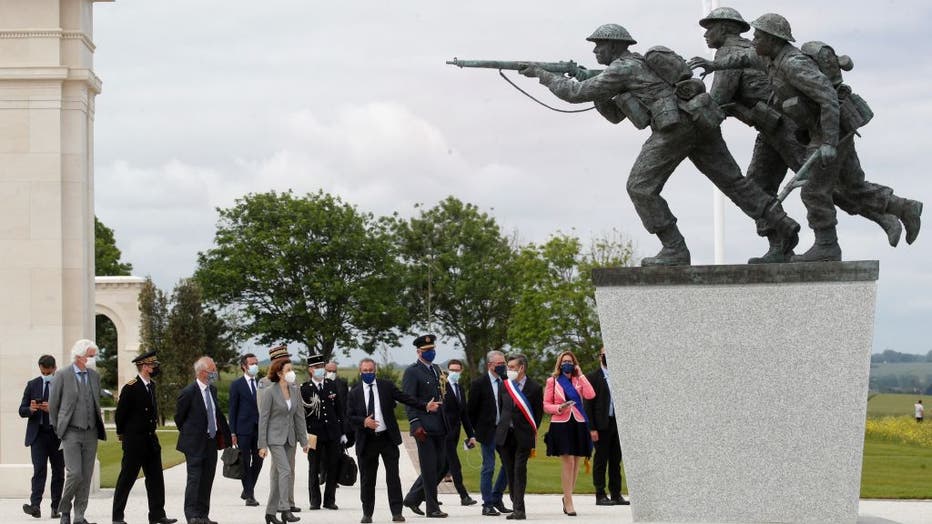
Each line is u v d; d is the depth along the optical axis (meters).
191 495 17.53
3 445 22.92
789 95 14.33
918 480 23.78
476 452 34.06
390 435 17.77
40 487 19.20
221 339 71.25
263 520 18.34
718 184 15.04
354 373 95.38
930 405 80.62
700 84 14.52
